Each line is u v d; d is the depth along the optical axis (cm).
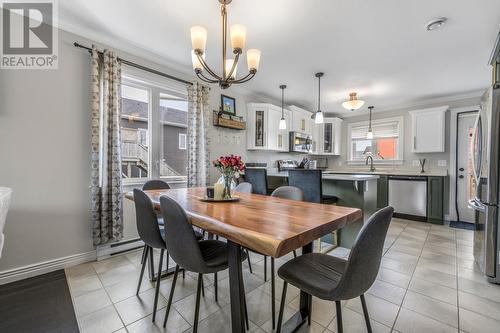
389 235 320
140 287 185
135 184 275
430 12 192
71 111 222
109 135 236
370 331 116
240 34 155
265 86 379
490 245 192
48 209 211
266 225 103
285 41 239
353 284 93
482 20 200
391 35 227
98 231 228
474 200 226
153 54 277
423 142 426
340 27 214
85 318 148
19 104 196
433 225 376
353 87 378
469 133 388
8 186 191
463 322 144
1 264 189
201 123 323
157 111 296
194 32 158
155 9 195
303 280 108
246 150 414
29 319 147
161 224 206
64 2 188
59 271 212
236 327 112
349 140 559
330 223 111
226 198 171
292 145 454
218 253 138
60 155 216
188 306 161
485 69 304
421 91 393
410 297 172
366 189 275
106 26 221
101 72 233
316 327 140
